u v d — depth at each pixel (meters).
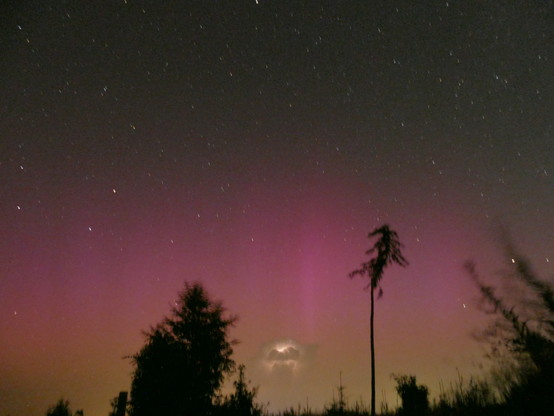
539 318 11.46
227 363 17.42
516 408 11.49
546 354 11.27
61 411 19.64
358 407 24.53
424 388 20.89
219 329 17.62
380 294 24.56
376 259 24.64
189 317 17.45
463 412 13.45
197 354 16.86
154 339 16.84
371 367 23.56
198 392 16.17
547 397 10.97
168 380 16.08
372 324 24.28
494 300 12.08
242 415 16.36
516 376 11.95
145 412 15.71
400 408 20.88
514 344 11.67
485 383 13.75
